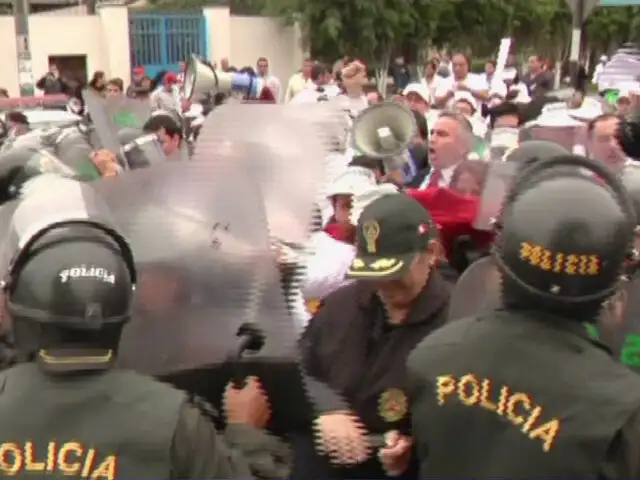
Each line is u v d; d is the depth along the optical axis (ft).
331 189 9.19
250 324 7.13
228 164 7.38
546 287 6.28
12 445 5.94
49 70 64.75
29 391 6.09
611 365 6.20
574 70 33.06
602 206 6.23
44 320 6.05
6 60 71.36
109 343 6.23
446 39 87.20
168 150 12.80
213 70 25.40
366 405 8.24
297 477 7.47
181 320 6.98
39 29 71.97
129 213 7.11
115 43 73.77
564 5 93.04
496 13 89.10
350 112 13.35
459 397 6.40
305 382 7.47
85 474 5.89
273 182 7.43
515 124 22.86
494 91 33.06
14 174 10.09
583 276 6.18
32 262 6.21
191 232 7.06
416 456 7.37
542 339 6.31
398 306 8.71
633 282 7.56
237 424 7.06
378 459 7.94
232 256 7.07
